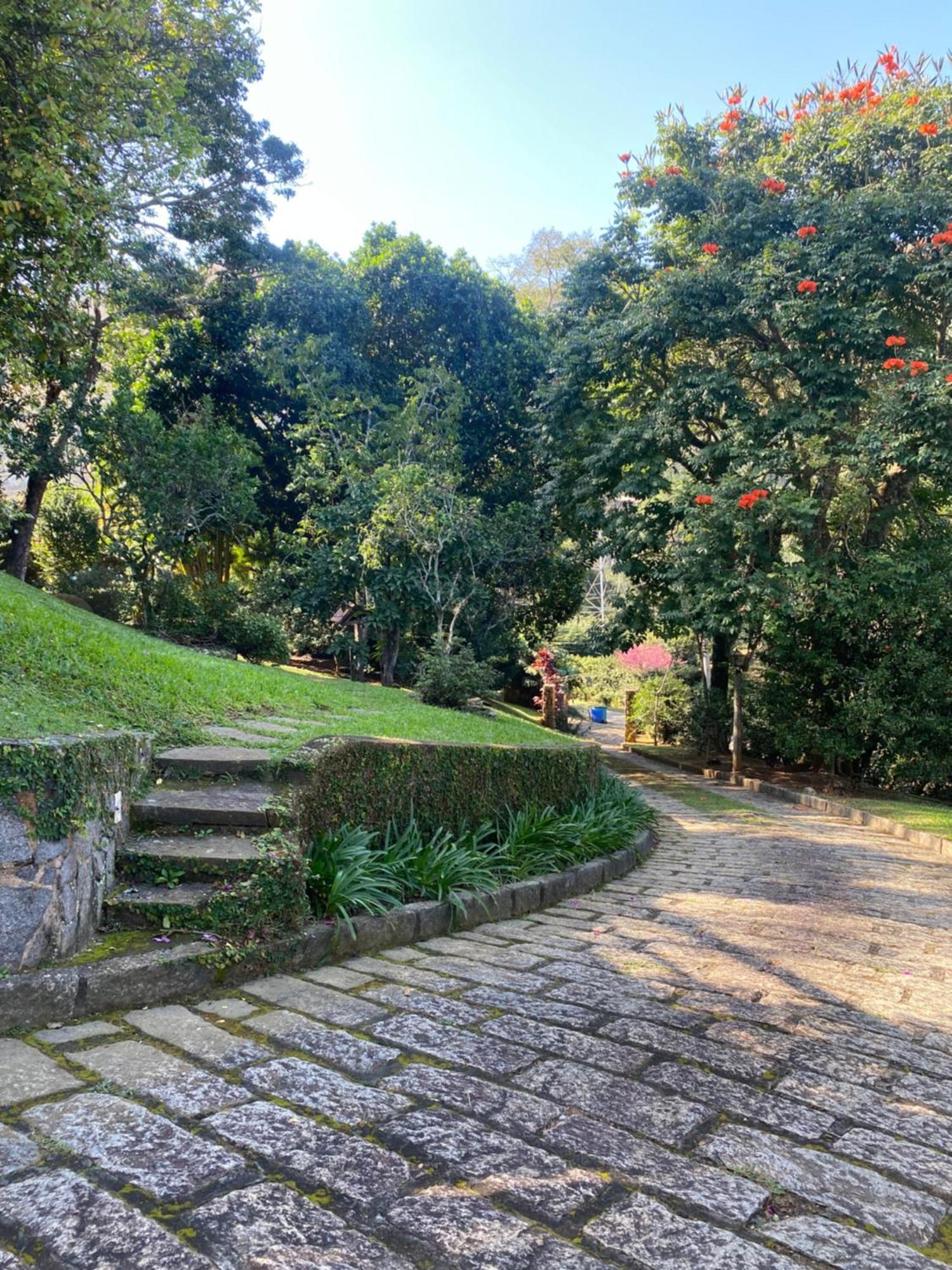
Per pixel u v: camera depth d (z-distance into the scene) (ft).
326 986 10.51
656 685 71.97
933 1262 5.34
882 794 46.14
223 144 49.29
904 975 12.49
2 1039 8.22
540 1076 7.97
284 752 14.66
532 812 21.53
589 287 52.11
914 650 42.34
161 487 48.96
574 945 13.61
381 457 56.59
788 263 41.01
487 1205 5.71
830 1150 6.84
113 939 10.27
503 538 55.26
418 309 65.41
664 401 46.21
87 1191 5.66
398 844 15.38
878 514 45.34
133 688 18.81
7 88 16.03
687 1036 9.34
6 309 17.29
